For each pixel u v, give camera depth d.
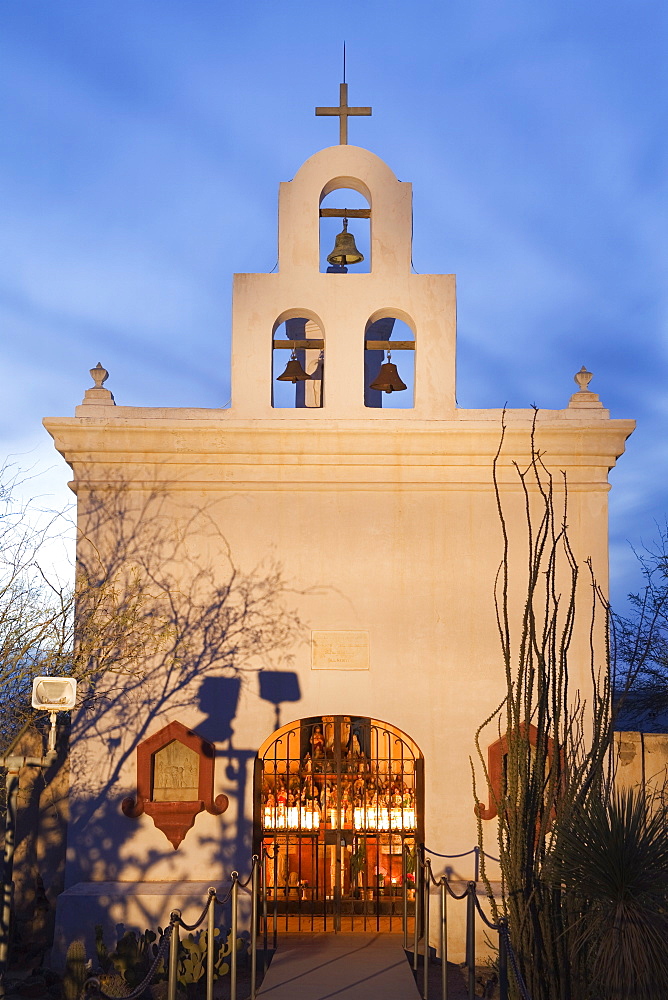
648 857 7.86
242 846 11.66
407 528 12.18
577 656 11.92
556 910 8.20
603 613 11.98
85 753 11.84
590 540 12.12
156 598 12.05
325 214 12.85
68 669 12.08
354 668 11.97
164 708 11.91
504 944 7.92
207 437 12.06
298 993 9.75
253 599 12.06
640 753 12.05
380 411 12.22
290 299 12.39
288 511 12.20
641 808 8.16
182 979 9.77
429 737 11.88
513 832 8.44
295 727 12.18
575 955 8.04
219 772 11.82
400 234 12.54
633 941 7.64
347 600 12.07
